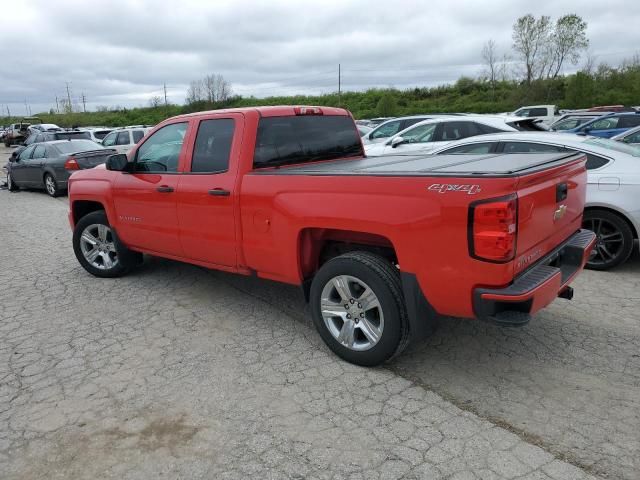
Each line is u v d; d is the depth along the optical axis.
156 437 3.16
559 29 57.75
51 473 2.88
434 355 4.06
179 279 6.09
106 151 14.37
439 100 64.75
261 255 4.29
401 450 2.95
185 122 4.90
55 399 3.60
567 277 3.74
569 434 3.04
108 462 2.96
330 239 4.10
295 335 4.51
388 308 3.59
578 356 3.97
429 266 3.30
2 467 2.95
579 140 6.26
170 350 4.29
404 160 4.75
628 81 53.53
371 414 3.30
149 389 3.69
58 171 13.93
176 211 4.93
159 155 5.17
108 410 3.45
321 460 2.90
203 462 2.92
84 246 6.23
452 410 3.32
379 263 3.65
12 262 7.23
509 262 3.06
